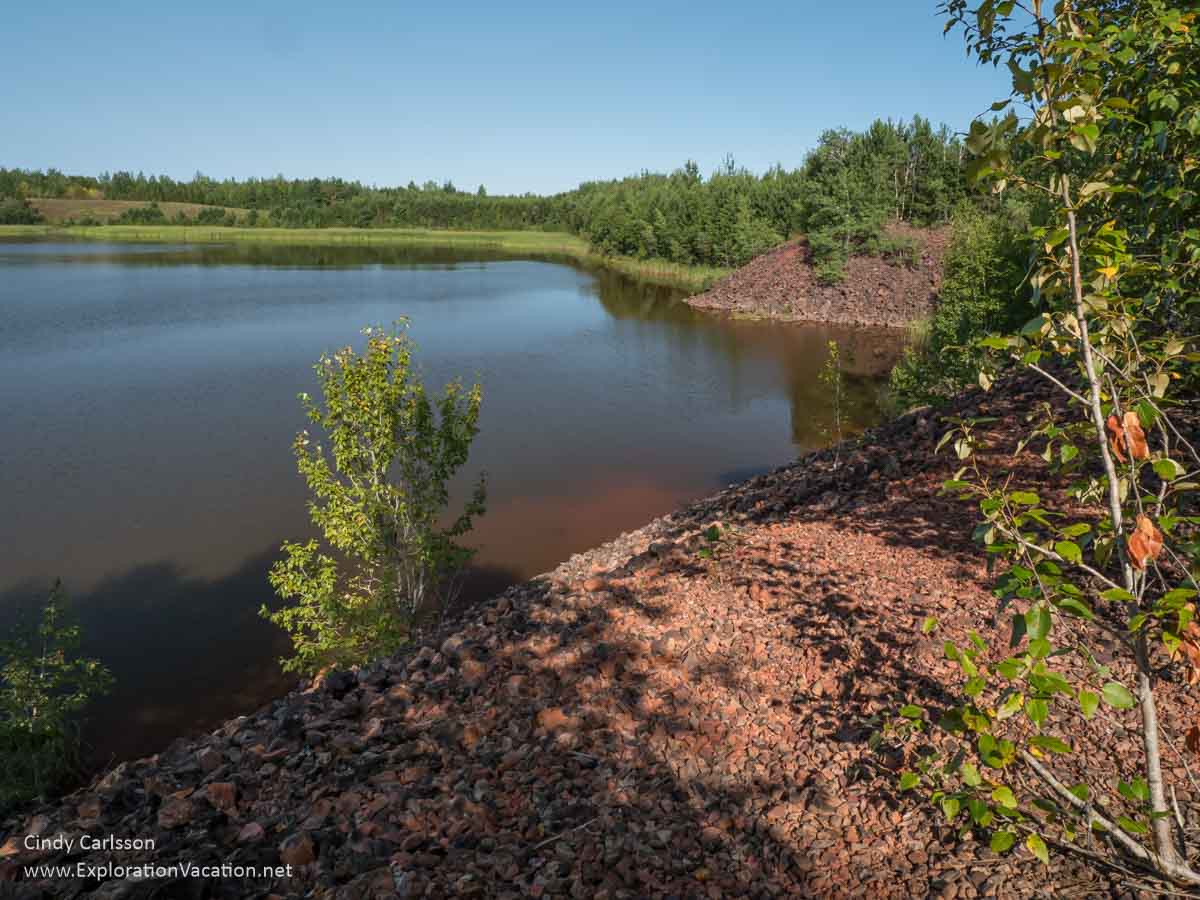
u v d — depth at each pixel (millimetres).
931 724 4402
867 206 54344
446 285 70375
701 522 10695
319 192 196000
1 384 29562
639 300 61375
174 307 51406
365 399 10641
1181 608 2381
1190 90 3430
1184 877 2977
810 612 5961
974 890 3355
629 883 3592
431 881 3604
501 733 4871
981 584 5930
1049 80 2633
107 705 10367
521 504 18141
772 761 4395
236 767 4789
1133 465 2586
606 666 5449
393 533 11172
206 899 3578
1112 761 3932
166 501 18172
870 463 10000
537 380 32000
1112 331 2787
